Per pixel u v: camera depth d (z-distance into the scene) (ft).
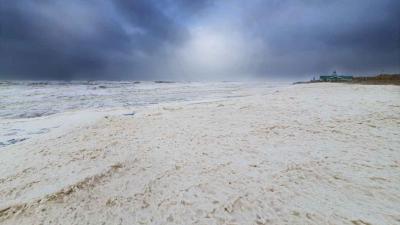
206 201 16.07
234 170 20.30
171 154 24.63
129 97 87.71
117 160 23.43
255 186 17.54
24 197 17.56
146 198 16.81
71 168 22.17
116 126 36.65
